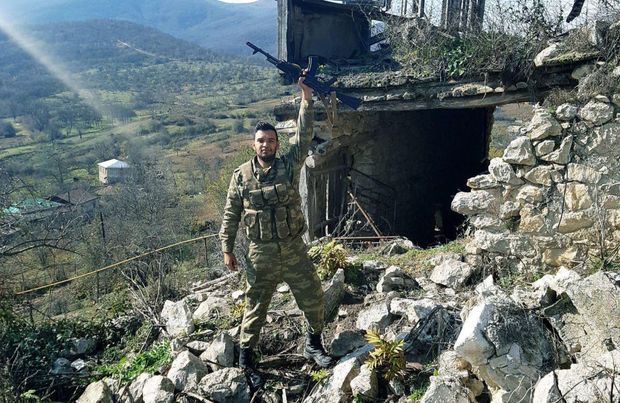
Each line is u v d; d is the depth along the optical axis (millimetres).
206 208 27000
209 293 5340
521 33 5371
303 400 3316
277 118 7496
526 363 2742
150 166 35250
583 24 4730
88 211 24375
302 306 3432
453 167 10883
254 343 3527
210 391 3367
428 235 10047
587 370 2480
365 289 4605
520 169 4520
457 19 6223
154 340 4625
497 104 5781
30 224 9742
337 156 7941
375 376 3203
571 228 4344
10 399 3641
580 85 4285
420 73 6062
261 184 3215
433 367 3221
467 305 3635
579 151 4238
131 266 7258
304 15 7688
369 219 7457
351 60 8016
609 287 2771
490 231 4730
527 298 3148
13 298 5898
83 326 5070
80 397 3674
